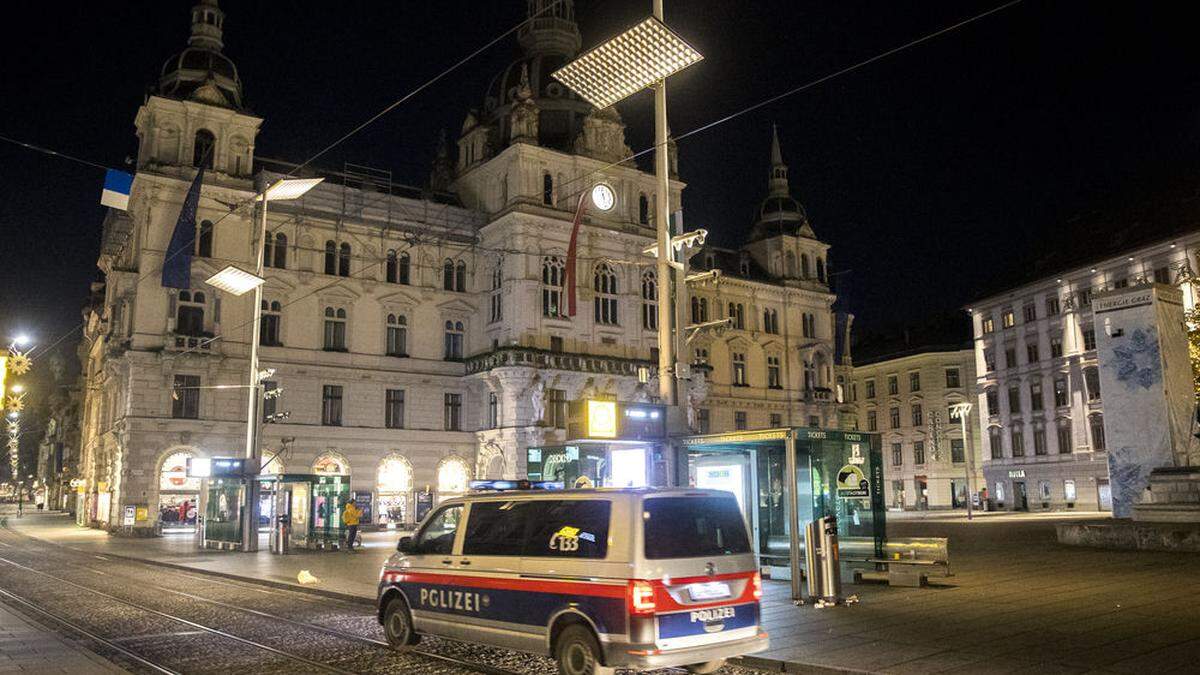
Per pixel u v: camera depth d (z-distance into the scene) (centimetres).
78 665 1110
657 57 1675
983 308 6875
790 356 6875
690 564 1005
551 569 1055
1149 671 1023
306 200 5000
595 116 5672
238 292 3247
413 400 5244
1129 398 3012
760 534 2031
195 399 4603
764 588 1827
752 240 7238
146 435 4456
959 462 7675
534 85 5944
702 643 994
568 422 1895
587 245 5441
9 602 1850
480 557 1157
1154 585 1783
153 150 4622
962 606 1553
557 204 5425
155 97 4606
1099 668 1045
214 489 3466
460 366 5434
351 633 1431
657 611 962
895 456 8188
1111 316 3089
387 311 5222
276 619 1595
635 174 5794
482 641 1133
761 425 6638
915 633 1295
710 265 6669
